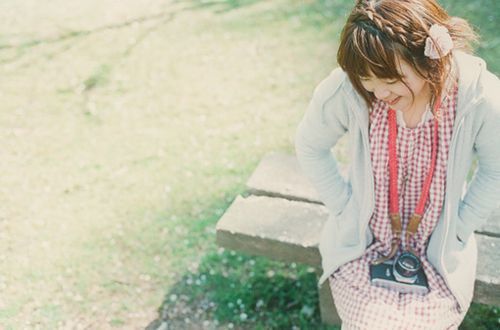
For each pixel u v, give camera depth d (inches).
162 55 202.2
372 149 77.7
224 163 149.4
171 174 146.8
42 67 199.3
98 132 164.4
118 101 178.1
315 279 116.0
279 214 106.0
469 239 85.4
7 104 179.3
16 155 156.4
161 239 128.2
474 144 75.7
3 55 208.5
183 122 166.4
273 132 159.3
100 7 243.0
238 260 121.4
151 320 111.1
